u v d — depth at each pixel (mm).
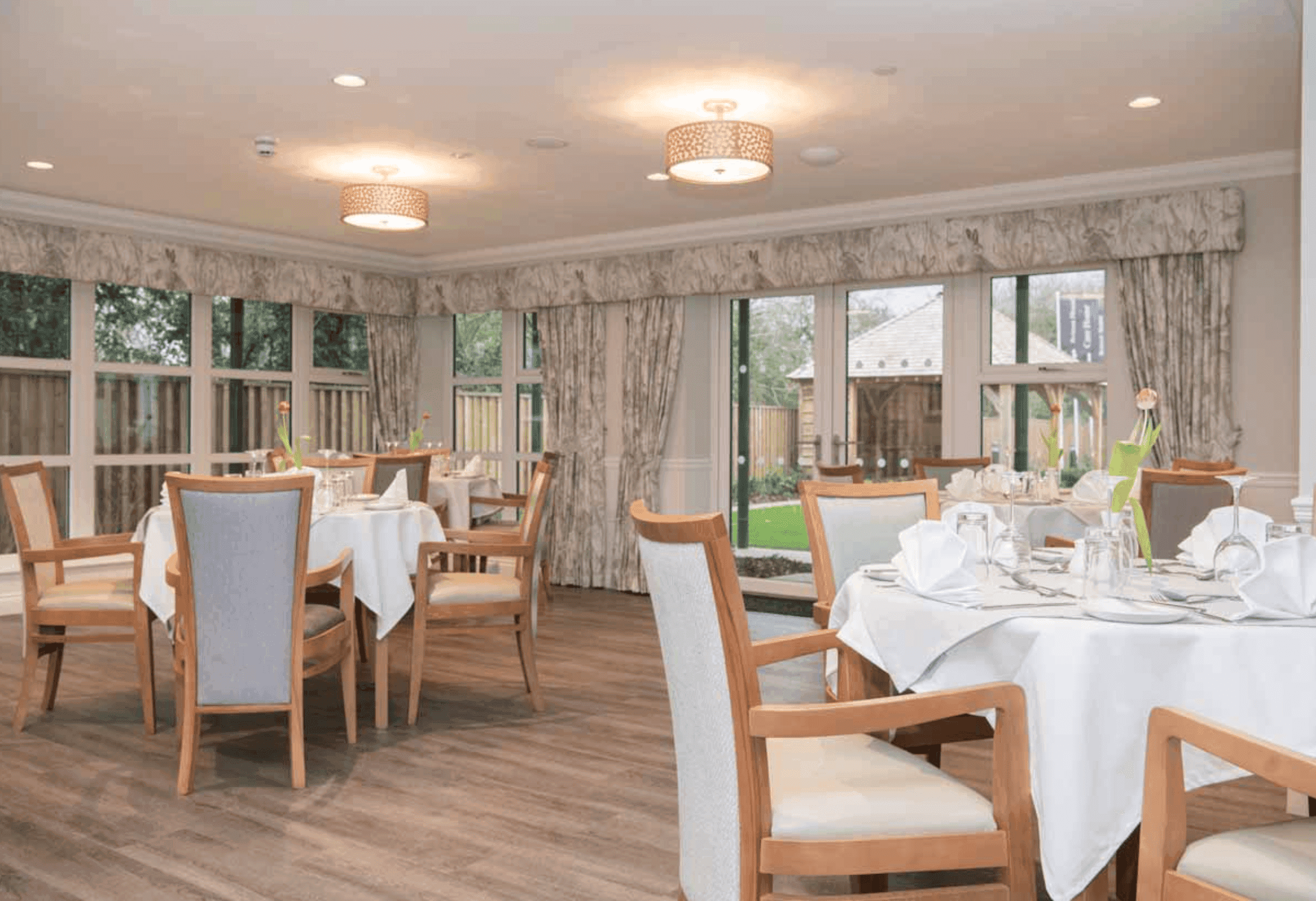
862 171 6250
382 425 9289
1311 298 3576
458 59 4398
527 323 9234
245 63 4441
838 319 7664
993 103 4949
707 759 1928
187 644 3467
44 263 6965
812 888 2809
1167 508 4426
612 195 6895
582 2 3818
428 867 2908
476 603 4477
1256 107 5016
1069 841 2006
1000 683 1932
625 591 8258
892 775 2049
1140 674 2037
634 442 8273
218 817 3283
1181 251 6121
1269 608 2111
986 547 2670
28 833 3135
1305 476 3586
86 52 4305
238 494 3365
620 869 2898
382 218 6086
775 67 4480
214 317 8281
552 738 4188
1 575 6898
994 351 7047
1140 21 3975
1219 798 3506
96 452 7559
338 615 4000
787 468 7914
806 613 7125
